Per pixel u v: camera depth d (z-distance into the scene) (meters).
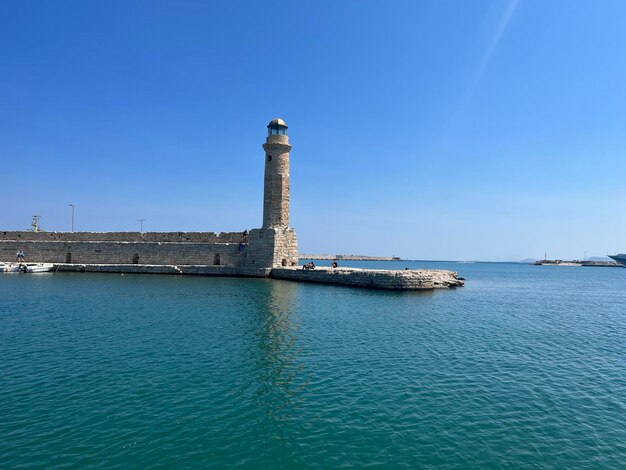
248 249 53.91
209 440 10.82
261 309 29.14
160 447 10.39
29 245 60.62
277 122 53.16
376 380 15.35
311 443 10.81
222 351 18.48
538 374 16.62
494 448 10.75
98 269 56.62
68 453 9.98
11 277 50.09
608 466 10.05
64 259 60.16
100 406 12.54
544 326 28.22
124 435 10.90
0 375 14.90
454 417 12.45
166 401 13.05
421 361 17.83
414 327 24.89
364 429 11.60
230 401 13.20
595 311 38.25
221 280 48.22
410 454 10.39
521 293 56.41
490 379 15.84
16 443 10.34
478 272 151.50
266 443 10.76
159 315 26.23
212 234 57.22
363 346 20.02
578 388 15.12
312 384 14.81
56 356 17.20
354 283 46.16
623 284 84.00
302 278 49.75
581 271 170.00
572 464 10.11
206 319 25.27
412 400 13.60
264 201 53.66
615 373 17.02
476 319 29.23
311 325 24.41
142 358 17.16
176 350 18.42
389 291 43.31
